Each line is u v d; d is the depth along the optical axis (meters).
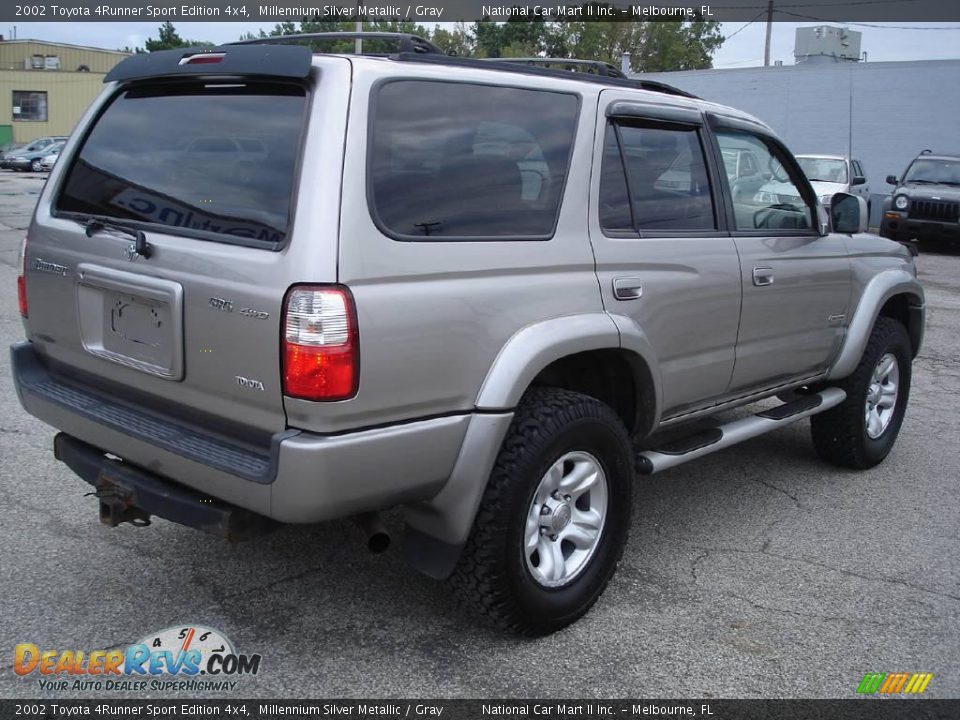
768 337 4.28
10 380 6.16
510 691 2.94
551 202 3.23
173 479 2.93
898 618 3.51
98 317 3.19
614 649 3.21
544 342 3.06
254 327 2.65
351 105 2.71
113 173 3.25
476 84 3.08
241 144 2.88
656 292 3.57
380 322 2.66
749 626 3.41
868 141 23.08
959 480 5.17
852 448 5.10
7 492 4.32
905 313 5.54
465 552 3.04
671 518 4.46
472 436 2.93
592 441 3.27
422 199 2.84
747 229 4.17
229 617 3.31
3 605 3.32
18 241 14.04
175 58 3.10
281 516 2.64
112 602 3.38
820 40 30.81
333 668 3.03
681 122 3.86
